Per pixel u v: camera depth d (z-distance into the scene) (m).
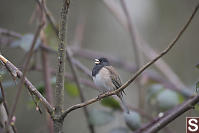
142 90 8.66
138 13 14.80
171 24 15.23
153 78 9.95
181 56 14.96
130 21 9.05
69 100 12.64
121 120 12.01
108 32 14.32
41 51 8.72
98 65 8.59
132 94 13.02
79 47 11.02
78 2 13.97
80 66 9.19
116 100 7.95
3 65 5.16
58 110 4.98
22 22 13.05
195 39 15.20
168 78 10.09
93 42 14.00
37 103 5.04
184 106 5.87
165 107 8.00
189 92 8.89
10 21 12.98
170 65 14.77
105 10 14.41
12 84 7.30
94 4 14.24
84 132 12.46
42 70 8.91
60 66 5.00
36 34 4.12
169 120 6.00
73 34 13.62
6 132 4.24
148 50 10.69
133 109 8.00
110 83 8.38
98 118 7.86
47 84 8.23
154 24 15.12
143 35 14.88
